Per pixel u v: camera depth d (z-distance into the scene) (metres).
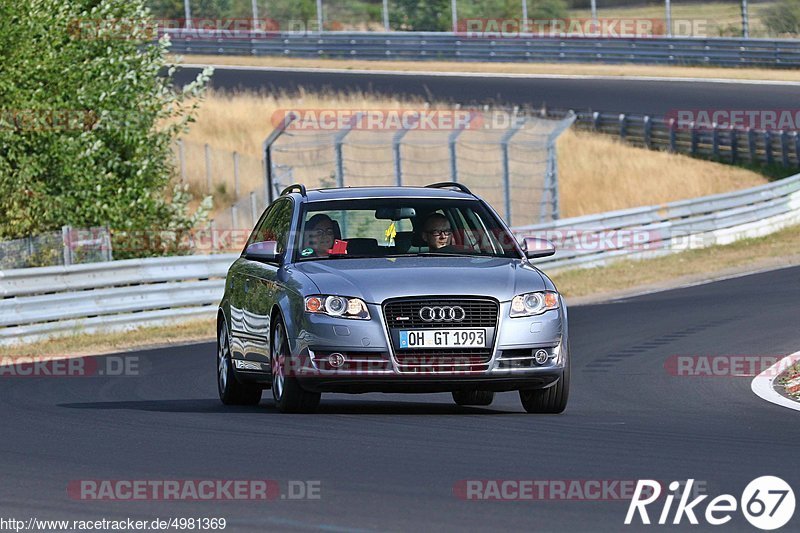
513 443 28.72
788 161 143.75
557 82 174.62
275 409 38.09
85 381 48.78
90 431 32.25
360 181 128.38
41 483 24.58
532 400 35.50
